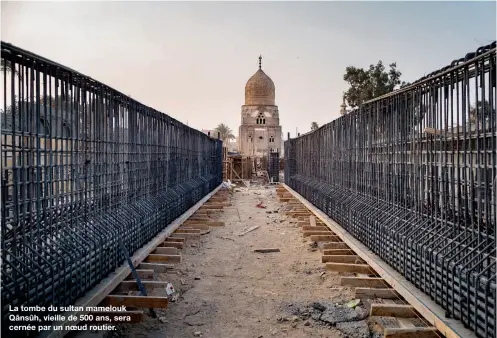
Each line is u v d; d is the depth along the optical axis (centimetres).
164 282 623
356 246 766
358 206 835
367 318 547
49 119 477
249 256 895
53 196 476
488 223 420
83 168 556
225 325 536
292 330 521
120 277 588
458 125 470
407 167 625
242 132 5050
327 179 1213
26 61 423
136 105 802
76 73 514
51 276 430
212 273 763
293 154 2141
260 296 640
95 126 593
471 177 444
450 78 486
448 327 418
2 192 395
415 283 539
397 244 604
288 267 805
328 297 632
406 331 440
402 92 625
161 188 1025
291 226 1255
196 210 1376
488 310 381
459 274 427
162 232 930
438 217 538
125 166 742
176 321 547
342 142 1026
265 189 2889
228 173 3653
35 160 457
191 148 1515
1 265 386
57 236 487
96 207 600
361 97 2761
